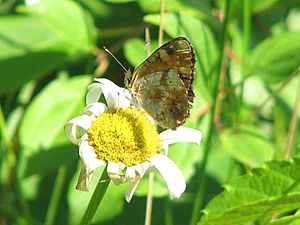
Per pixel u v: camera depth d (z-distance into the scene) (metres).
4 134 0.38
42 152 0.36
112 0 0.36
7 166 0.38
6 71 0.37
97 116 0.31
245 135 0.36
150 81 0.31
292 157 0.29
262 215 0.30
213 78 0.36
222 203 0.30
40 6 0.36
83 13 0.37
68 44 0.38
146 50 0.37
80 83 0.37
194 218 0.35
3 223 0.38
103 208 0.35
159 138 0.31
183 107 0.31
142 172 0.30
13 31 0.38
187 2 0.38
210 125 0.35
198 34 0.36
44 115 0.37
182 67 0.31
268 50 0.37
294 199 0.29
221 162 0.38
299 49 0.37
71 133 0.31
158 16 0.36
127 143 0.30
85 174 0.30
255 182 0.30
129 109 0.31
